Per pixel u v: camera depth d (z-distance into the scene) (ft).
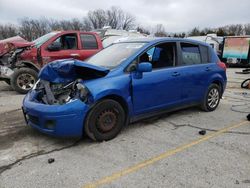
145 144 12.58
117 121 13.07
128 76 13.15
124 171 10.06
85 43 27.07
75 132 11.72
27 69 24.89
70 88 12.02
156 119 16.52
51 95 12.12
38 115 11.73
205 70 17.53
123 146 12.31
